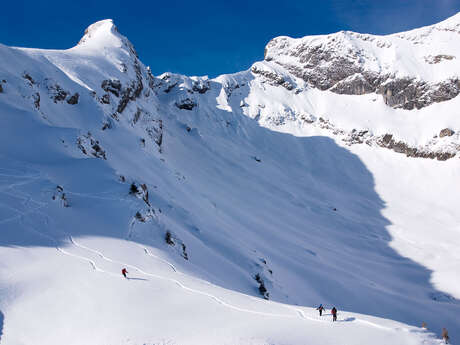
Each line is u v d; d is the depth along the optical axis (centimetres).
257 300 2705
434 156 17538
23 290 2422
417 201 14938
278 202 12612
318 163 17812
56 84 8400
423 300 7500
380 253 10262
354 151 18812
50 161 4959
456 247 10562
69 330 2100
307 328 2214
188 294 2583
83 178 4662
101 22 15962
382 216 13288
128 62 13288
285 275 6688
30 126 5706
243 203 11419
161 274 2894
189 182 10069
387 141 18888
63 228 3434
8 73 7031
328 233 11150
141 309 2294
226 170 14475
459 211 14012
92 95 9356
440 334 6091
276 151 18688
